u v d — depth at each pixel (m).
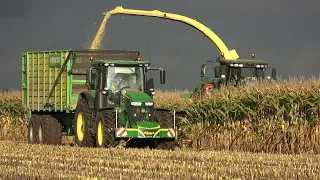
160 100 97.19
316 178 49.44
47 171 53.28
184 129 83.75
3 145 77.88
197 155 64.56
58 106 85.69
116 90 77.00
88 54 83.62
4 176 51.34
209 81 94.94
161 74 78.56
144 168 54.59
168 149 76.12
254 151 76.94
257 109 77.31
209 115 82.12
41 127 88.12
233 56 105.25
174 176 49.88
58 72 85.62
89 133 77.19
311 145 72.62
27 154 66.25
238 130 79.12
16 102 108.31
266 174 51.06
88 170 53.38
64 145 84.88
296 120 74.12
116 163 57.56
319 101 72.38
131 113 73.88
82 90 84.12
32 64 91.88
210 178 49.03
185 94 95.50
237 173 51.59
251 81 85.62
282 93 75.19
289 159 61.53
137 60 81.56
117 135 72.25
